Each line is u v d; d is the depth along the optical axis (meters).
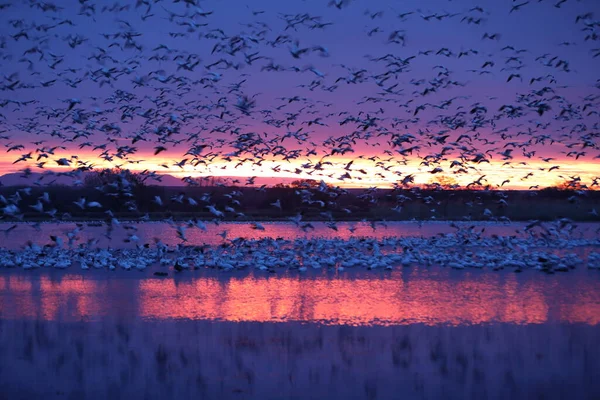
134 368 23.17
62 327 28.53
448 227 80.50
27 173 33.44
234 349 25.19
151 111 36.03
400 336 26.86
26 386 21.53
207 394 20.88
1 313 31.14
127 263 45.12
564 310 31.44
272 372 22.70
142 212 79.44
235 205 88.44
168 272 43.09
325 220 86.88
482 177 41.59
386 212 86.50
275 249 52.69
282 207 89.19
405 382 21.75
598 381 21.75
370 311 31.17
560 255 53.62
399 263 47.00
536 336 26.88
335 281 39.44
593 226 78.81
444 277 40.91
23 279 40.75
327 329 27.89
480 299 33.97
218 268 44.16
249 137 35.31
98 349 25.30
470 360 23.83
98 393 20.98
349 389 21.20
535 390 21.06
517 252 51.16
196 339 26.52
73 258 48.38
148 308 32.03
